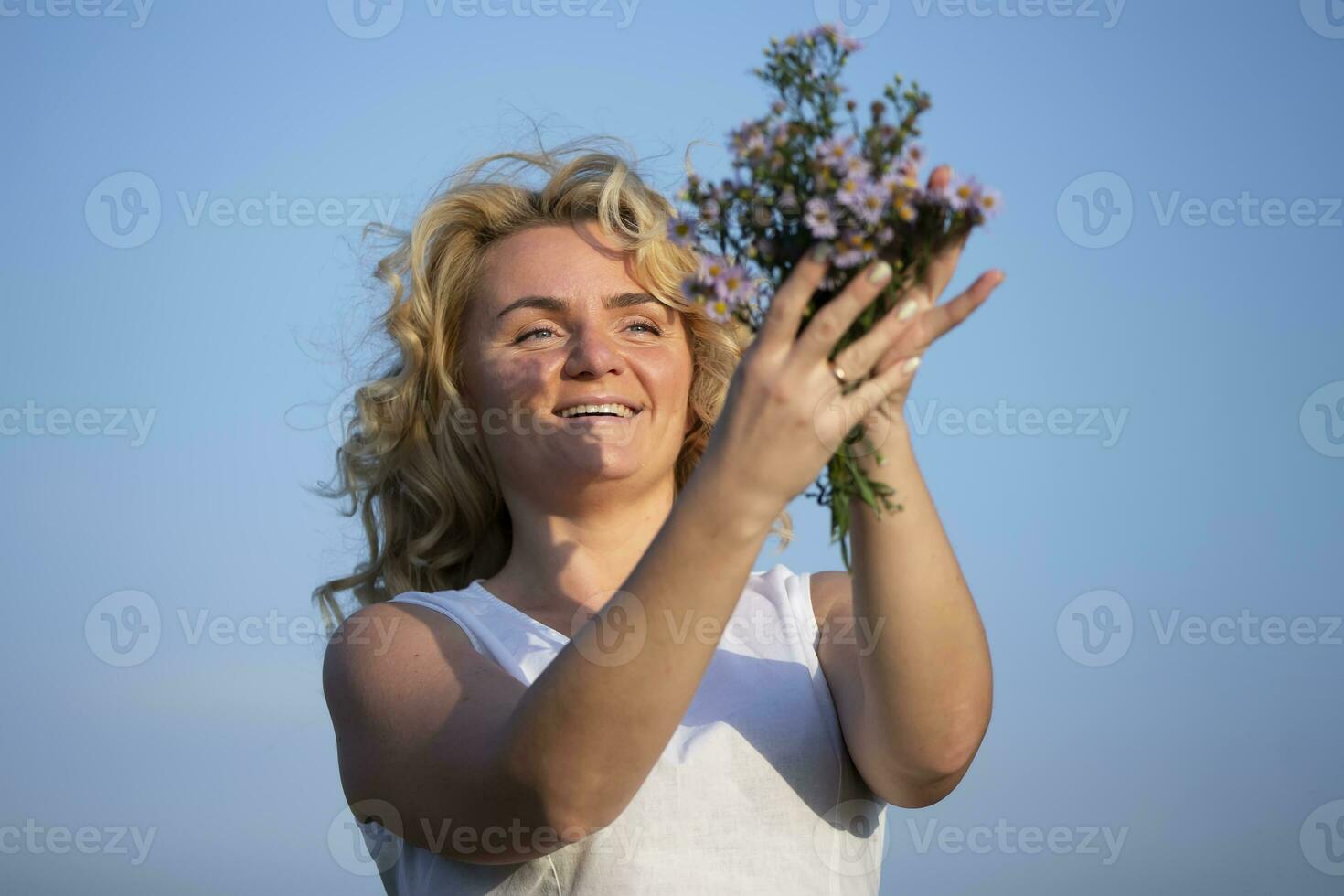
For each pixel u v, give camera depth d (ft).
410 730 15.10
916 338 11.88
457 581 20.89
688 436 19.75
